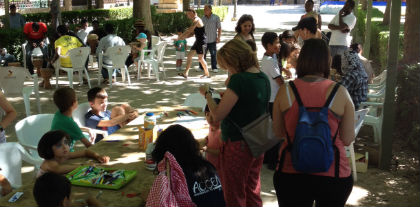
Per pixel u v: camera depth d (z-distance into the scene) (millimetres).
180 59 11172
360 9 18766
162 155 2502
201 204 2443
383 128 4797
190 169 2465
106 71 9578
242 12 35812
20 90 6938
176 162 2410
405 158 5180
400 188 4398
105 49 9305
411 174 4723
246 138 2969
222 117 2955
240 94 2938
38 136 4449
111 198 2705
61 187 2336
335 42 8016
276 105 2574
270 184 4520
